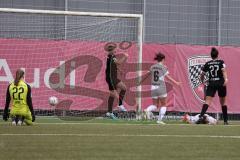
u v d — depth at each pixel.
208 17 80.25
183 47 70.44
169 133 44.06
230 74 71.44
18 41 68.19
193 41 79.69
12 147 31.84
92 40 74.75
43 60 68.62
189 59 70.50
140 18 68.31
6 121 57.09
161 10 79.12
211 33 80.25
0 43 67.81
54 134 40.97
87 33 75.25
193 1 80.06
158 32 78.88
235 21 80.56
